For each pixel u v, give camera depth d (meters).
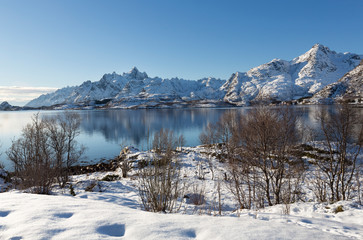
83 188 16.12
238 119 32.16
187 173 26.28
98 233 3.26
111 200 10.97
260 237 3.21
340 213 7.70
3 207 4.34
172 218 4.04
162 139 7.84
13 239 2.99
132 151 41.69
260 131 15.20
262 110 16.62
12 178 20.91
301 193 17.47
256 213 7.19
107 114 192.25
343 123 18.69
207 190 19.48
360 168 21.52
